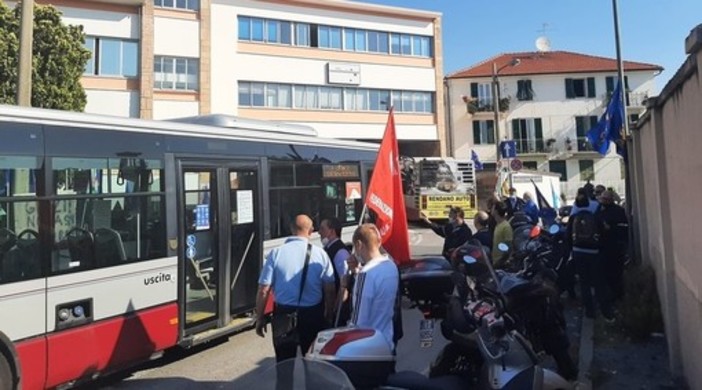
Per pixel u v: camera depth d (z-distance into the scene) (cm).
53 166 546
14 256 504
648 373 583
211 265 742
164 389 601
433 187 2691
